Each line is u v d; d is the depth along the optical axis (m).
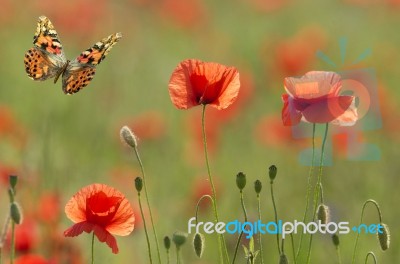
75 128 15.28
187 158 13.71
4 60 18.92
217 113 13.90
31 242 8.44
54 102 16.72
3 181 10.43
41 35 7.14
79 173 12.60
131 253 9.88
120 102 17.28
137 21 22.45
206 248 10.50
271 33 23.48
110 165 14.02
